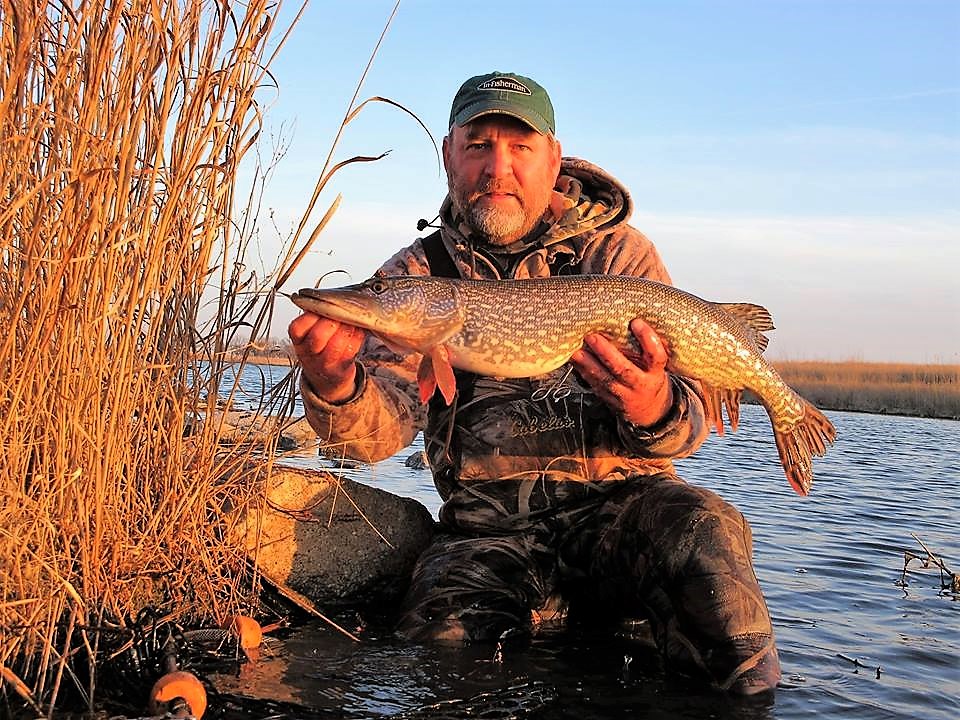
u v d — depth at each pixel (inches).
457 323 43.7
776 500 101.7
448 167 56.3
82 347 35.8
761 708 38.2
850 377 397.7
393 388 49.9
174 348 41.9
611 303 44.6
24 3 32.4
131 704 35.4
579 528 50.3
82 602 35.0
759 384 47.7
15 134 32.7
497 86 52.5
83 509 36.5
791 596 58.7
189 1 38.5
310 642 45.0
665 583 43.0
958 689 41.8
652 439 46.5
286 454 46.3
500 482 50.9
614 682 40.8
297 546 51.8
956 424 296.5
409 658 43.1
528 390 51.1
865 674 43.4
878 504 101.4
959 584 61.4
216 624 43.1
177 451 41.3
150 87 36.4
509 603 48.0
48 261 33.5
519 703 37.4
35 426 35.6
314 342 41.6
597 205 55.1
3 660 33.5
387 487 91.9
